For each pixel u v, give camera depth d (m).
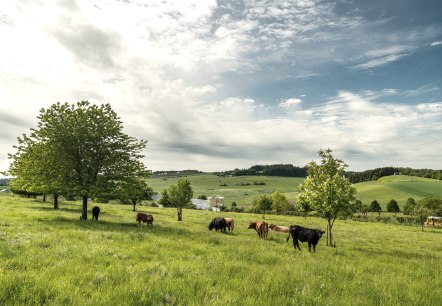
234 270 9.81
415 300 7.35
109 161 27.20
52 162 26.23
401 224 85.06
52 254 10.41
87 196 26.66
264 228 26.02
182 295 6.64
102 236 16.41
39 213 27.61
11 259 9.12
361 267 12.91
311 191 25.59
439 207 101.00
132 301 6.03
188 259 11.68
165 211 59.56
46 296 6.09
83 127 26.61
